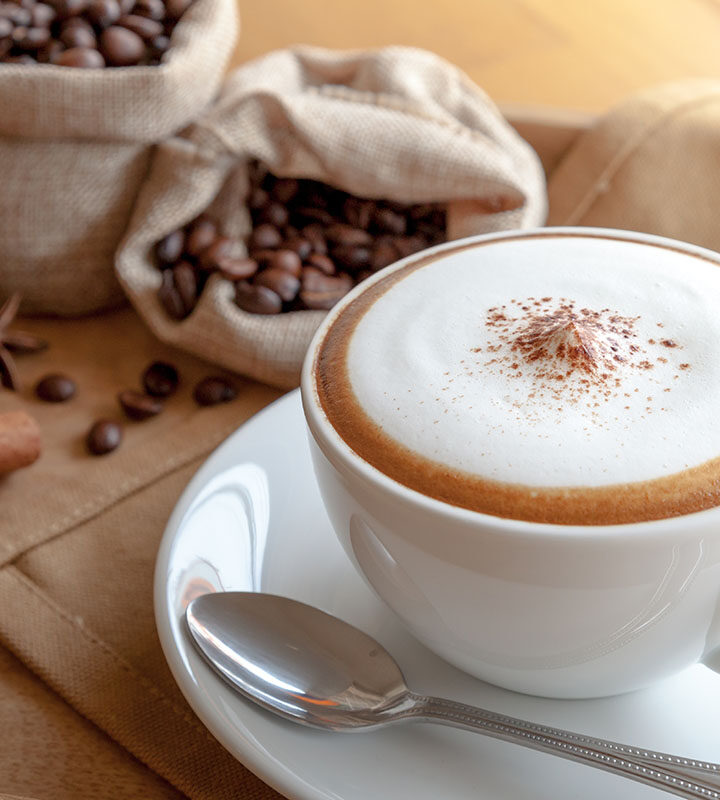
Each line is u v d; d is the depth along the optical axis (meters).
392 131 0.48
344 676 0.34
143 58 0.49
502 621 0.33
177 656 0.34
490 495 0.31
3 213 0.48
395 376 0.33
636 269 0.35
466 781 0.33
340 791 0.33
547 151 0.50
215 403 0.46
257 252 0.49
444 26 0.60
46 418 0.46
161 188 0.48
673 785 0.32
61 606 0.38
